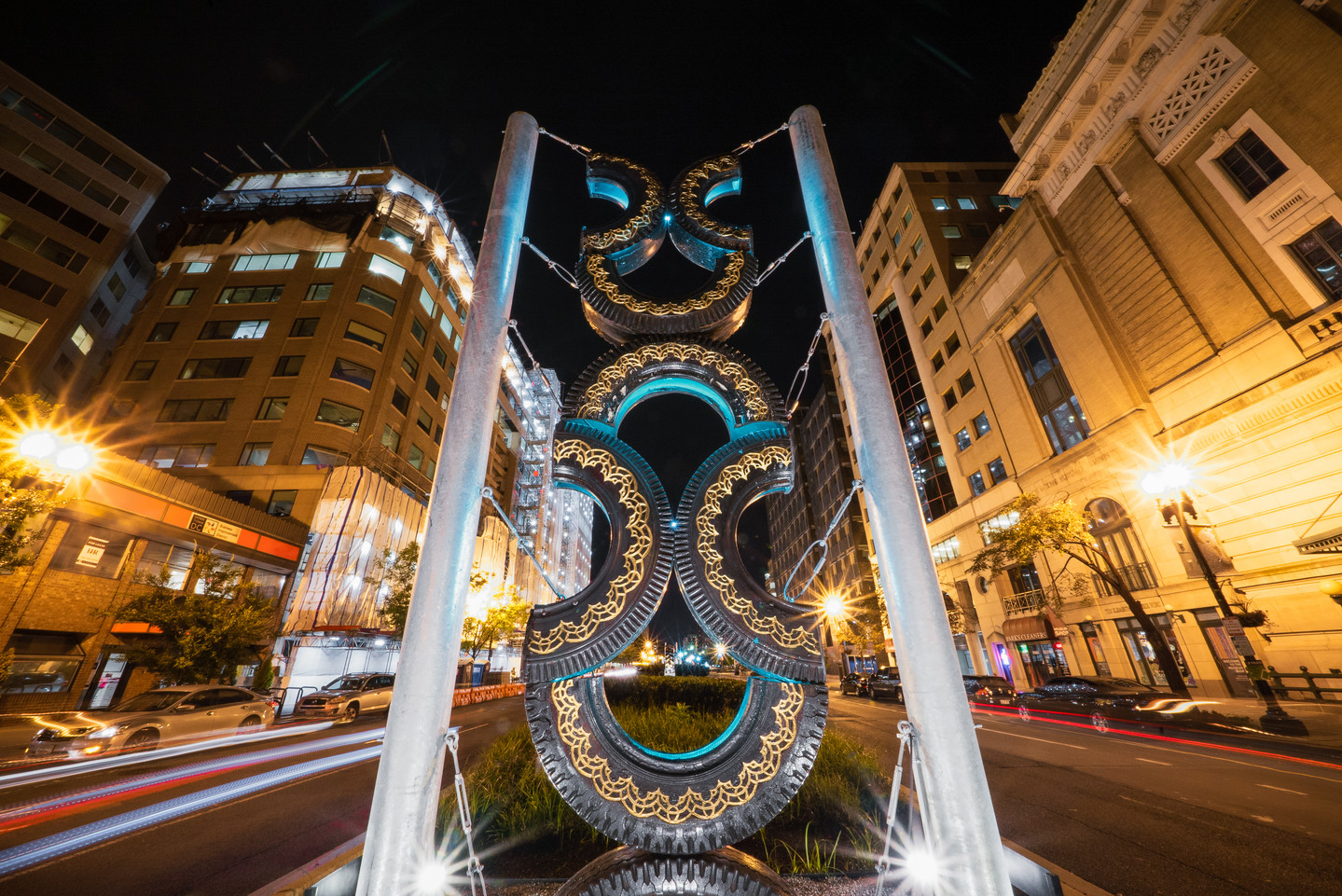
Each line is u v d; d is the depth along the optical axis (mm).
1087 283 23359
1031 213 25734
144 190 35938
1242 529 17750
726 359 3295
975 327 30312
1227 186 18312
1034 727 14195
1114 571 18281
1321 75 16016
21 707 16484
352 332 34094
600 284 3469
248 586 19188
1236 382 17906
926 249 35750
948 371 33469
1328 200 15984
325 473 29156
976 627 30828
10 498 10312
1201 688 18547
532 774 4953
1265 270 17438
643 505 2885
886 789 4984
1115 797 6820
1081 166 23297
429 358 39250
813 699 2668
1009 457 27984
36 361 29531
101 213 33719
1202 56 18719
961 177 39125
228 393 31312
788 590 3006
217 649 16719
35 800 7016
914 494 2637
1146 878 4391
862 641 47375
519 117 3828
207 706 11977
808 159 3619
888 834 2344
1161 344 20266
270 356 32438
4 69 31172
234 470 28984
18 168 30938
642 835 2479
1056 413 25344
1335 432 15797
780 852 3752
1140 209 21078
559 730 2619
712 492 2953
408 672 2326
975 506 30578
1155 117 20391
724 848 2822
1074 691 17031
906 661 2398
